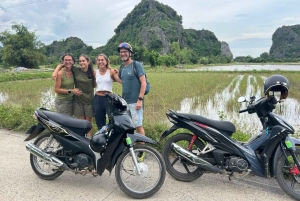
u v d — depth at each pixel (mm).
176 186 4305
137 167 3967
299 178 4004
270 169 4105
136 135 4000
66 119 4375
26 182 4387
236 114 11227
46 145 4562
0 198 3879
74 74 5770
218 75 37875
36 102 12180
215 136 4188
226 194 4059
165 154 4547
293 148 3984
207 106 13352
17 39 79562
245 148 4215
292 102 14438
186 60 121750
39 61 81438
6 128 7547
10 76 36281
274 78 4129
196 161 4203
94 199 3896
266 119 4227
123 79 5188
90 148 4199
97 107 5535
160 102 13055
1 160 5262
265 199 3926
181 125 4352
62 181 4453
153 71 56219
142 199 3910
